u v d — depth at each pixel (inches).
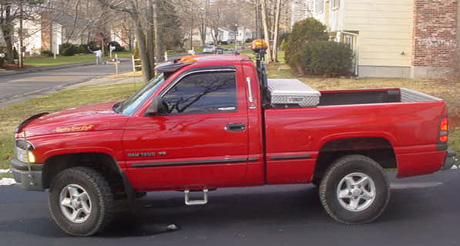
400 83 714.8
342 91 272.1
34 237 218.1
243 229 221.6
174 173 211.9
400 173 223.0
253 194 273.1
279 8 1314.0
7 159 369.7
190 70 215.0
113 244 207.6
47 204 264.8
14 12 526.9
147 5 624.4
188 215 243.0
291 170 216.1
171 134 209.3
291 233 214.7
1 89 1012.5
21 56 1708.9
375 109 215.9
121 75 1320.1
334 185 219.3
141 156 209.9
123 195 260.2
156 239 212.2
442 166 224.5
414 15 790.5
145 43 738.2
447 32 780.6
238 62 217.0
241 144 212.2
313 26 961.5
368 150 230.4
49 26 552.4
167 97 214.2
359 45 816.3
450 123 428.1
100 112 226.4
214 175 213.9
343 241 203.6
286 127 212.5
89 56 2519.7
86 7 516.1
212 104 213.9
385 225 221.6
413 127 218.1
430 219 228.4
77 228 215.5
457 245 197.8
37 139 211.6
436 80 641.0
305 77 823.7
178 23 997.2
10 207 261.0
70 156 217.0
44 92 936.9
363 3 803.4
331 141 216.5
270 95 217.3
